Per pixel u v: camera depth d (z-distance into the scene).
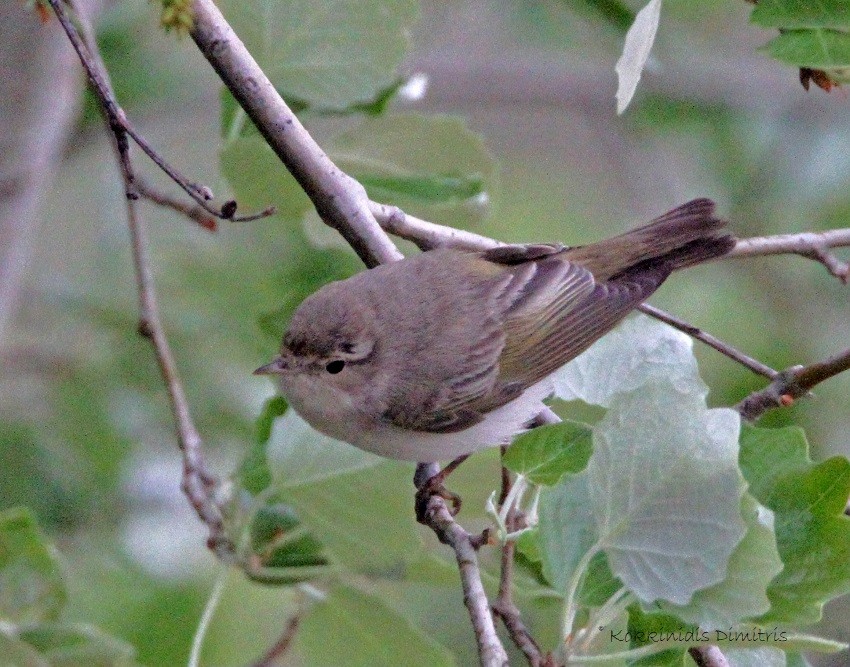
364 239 9.91
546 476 8.19
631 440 7.73
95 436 15.25
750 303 18.17
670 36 18.17
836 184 18.03
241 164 9.97
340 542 9.45
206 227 10.34
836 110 18.28
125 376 15.73
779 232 18.03
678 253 10.26
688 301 18.09
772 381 9.61
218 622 14.71
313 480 9.36
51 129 13.48
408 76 12.30
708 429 7.70
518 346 9.80
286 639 10.12
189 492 10.17
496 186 11.44
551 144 20.62
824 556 7.91
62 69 13.41
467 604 7.63
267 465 9.89
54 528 14.95
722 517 7.48
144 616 14.46
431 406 9.55
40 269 17.36
